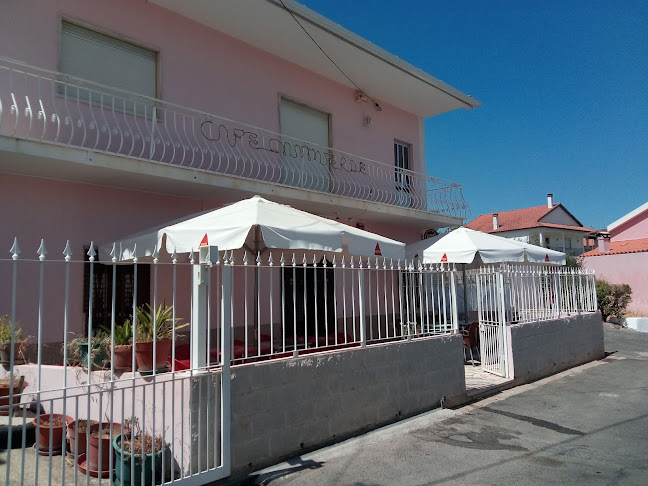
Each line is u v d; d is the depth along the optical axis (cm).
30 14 752
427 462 512
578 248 3984
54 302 755
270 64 1109
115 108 838
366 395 598
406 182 1476
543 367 976
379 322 652
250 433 474
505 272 920
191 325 452
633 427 642
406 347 661
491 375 920
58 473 446
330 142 1246
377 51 1130
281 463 494
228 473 452
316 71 1214
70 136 770
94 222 813
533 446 566
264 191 938
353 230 653
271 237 536
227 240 545
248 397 475
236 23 987
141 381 460
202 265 450
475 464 509
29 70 742
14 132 643
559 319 1054
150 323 479
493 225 4178
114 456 432
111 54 849
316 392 539
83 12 810
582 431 625
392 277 683
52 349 744
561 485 458
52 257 759
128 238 721
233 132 998
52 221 766
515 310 998
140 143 861
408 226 1455
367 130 1352
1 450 498
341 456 521
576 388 874
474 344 990
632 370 1048
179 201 929
